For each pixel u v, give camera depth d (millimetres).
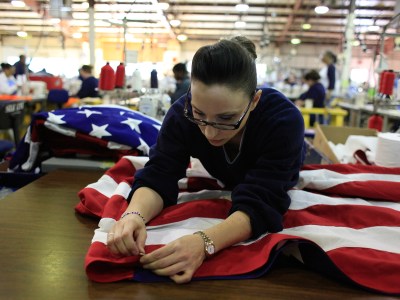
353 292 779
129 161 1401
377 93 2742
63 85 7301
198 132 1059
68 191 1358
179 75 4570
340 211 1115
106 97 2686
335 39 13562
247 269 818
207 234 848
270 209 923
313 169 1379
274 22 11180
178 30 12555
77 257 874
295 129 990
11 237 970
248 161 1099
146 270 805
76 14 8289
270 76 9328
